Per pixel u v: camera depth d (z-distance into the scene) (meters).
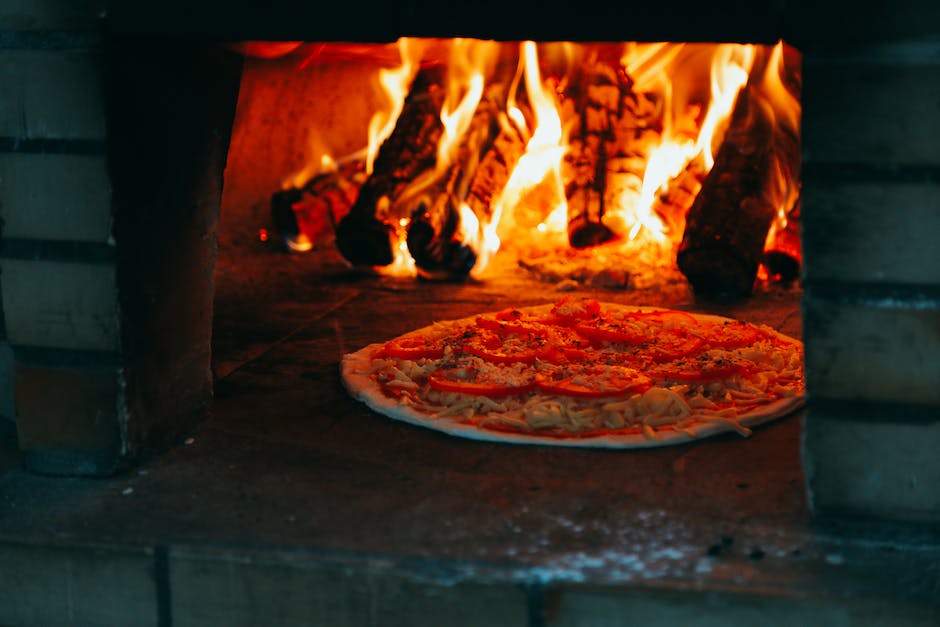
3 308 1.43
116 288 1.35
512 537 1.25
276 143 2.35
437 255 1.93
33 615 1.28
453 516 1.28
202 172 1.45
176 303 1.43
